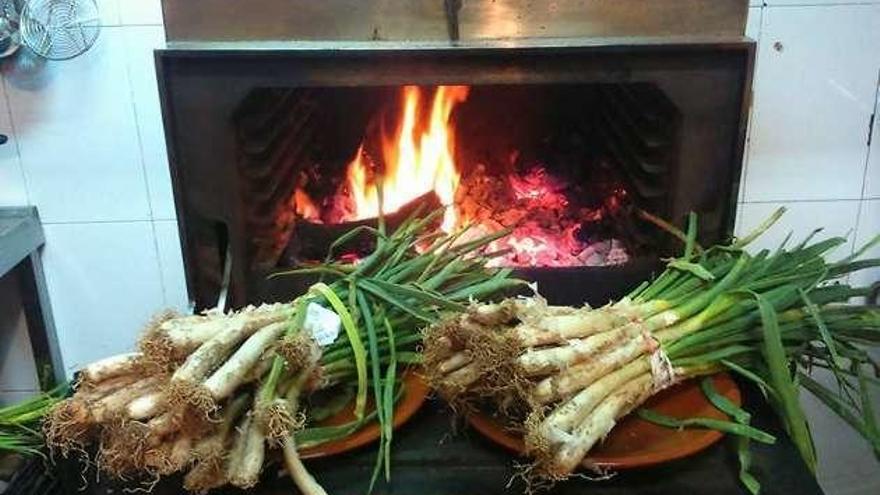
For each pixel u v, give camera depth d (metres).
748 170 0.90
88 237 0.93
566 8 0.76
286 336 0.58
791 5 0.84
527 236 0.92
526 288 0.82
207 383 0.54
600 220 0.94
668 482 0.61
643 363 0.61
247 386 0.58
